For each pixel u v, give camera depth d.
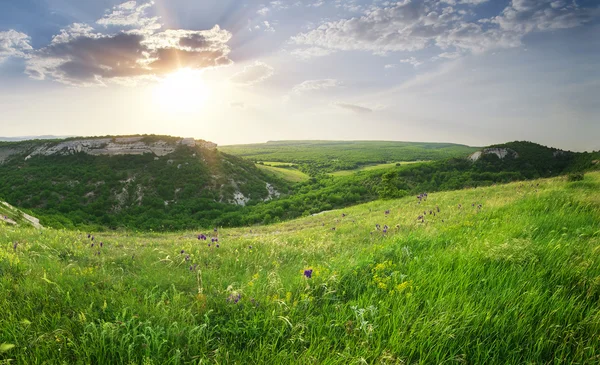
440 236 7.26
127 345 2.93
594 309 3.28
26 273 4.64
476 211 11.64
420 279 4.29
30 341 2.97
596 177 22.12
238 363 2.83
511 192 18.75
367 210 27.34
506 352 2.89
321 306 3.94
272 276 4.97
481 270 4.42
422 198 22.64
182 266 7.65
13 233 11.03
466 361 2.77
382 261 5.36
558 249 4.96
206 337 3.23
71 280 4.62
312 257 8.40
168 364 2.79
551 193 12.58
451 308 3.44
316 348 2.99
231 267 7.55
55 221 46.00
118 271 6.81
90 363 2.73
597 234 6.00
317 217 32.56
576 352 2.80
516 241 5.33
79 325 3.27
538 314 3.32
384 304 3.68
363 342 2.95
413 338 3.04
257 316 3.51
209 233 25.91
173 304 3.91
